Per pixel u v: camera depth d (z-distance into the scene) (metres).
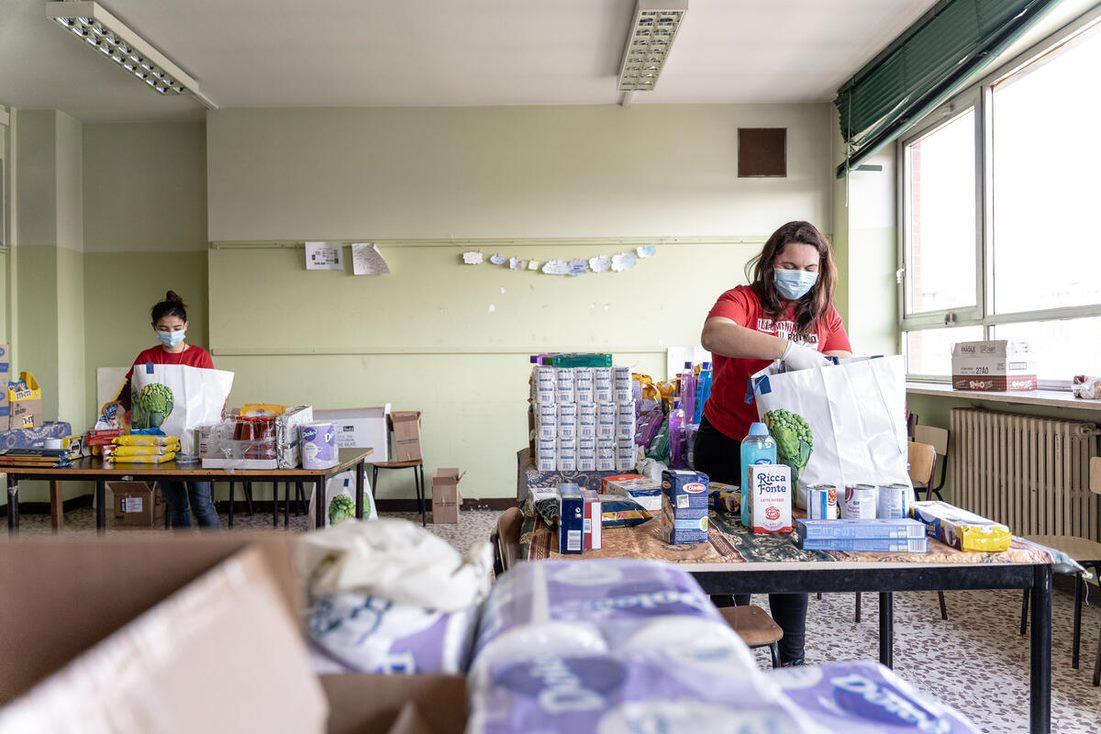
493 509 4.94
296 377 4.95
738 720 0.48
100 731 0.35
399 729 0.54
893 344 4.66
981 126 3.73
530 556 1.29
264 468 2.56
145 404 2.70
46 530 4.50
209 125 4.91
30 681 0.65
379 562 0.68
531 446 2.42
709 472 1.98
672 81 4.50
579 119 4.91
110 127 5.25
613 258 4.90
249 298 4.93
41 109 4.97
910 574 1.24
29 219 4.97
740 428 1.92
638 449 2.41
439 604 0.68
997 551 1.26
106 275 5.26
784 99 4.82
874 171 4.64
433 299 4.95
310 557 0.70
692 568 1.23
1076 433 2.86
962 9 3.23
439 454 4.96
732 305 1.85
